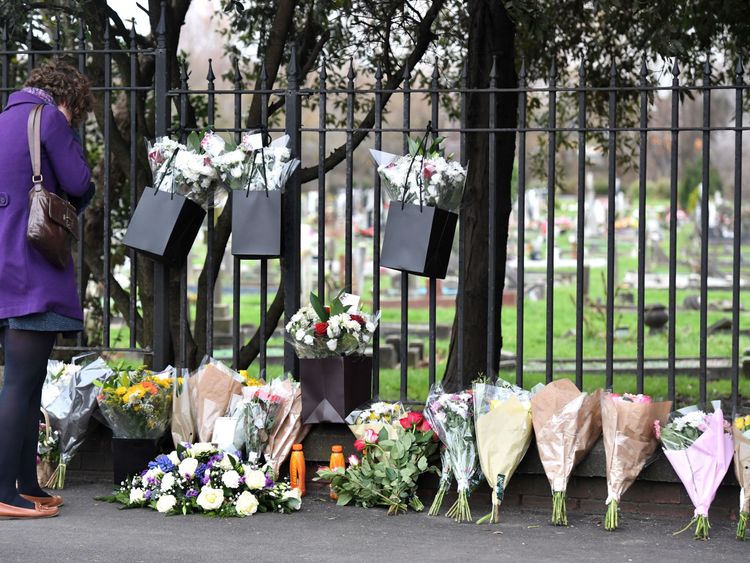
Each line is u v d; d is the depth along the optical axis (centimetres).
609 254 487
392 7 753
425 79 866
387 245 502
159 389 502
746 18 714
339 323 495
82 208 470
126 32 716
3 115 450
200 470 468
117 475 502
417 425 486
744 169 3278
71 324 449
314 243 2398
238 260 533
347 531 434
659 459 458
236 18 805
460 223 516
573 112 1018
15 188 439
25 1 655
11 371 443
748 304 1912
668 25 611
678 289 2169
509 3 600
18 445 447
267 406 493
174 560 384
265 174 511
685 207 3428
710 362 1189
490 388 465
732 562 387
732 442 437
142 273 718
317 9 691
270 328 733
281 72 802
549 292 491
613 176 482
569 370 1180
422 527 443
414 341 1430
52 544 404
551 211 492
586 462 465
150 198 525
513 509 477
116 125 729
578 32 855
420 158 500
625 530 438
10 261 435
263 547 405
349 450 501
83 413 512
